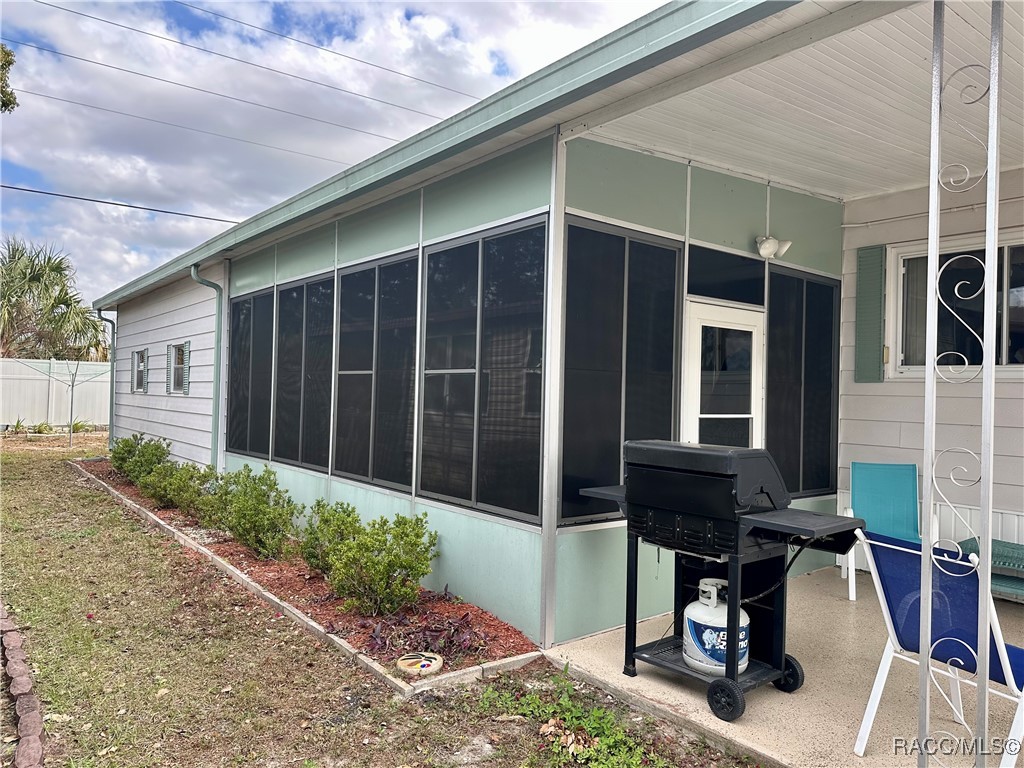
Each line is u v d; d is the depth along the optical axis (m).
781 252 5.15
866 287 5.68
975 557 2.49
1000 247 4.94
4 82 10.94
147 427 11.94
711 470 3.13
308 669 3.87
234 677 3.77
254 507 6.23
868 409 5.66
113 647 4.19
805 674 3.66
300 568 5.79
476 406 4.70
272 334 7.75
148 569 5.89
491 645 4.03
